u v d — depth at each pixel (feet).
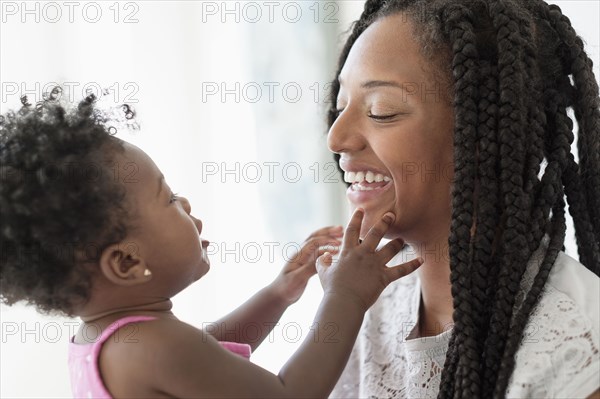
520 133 3.14
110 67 5.82
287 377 3.03
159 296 3.27
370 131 3.44
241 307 3.93
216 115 6.39
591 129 3.45
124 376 2.97
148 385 2.95
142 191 3.15
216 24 6.36
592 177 3.47
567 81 3.49
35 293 3.01
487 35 3.30
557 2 4.92
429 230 3.48
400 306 3.95
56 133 3.01
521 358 2.85
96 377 3.03
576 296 2.97
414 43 3.37
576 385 2.74
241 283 6.39
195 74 6.26
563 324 2.85
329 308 3.19
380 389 3.81
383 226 3.41
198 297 6.29
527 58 3.25
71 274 2.99
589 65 3.51
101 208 2.99
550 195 3.22
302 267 3.99
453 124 3.35
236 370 2.98
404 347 3.69
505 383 2.86
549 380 2.77
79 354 3.14
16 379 5.36
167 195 3.26
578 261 3.56
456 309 3.12
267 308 3.95
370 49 3.43
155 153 6.07
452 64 3.27
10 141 3.03
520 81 3.16
